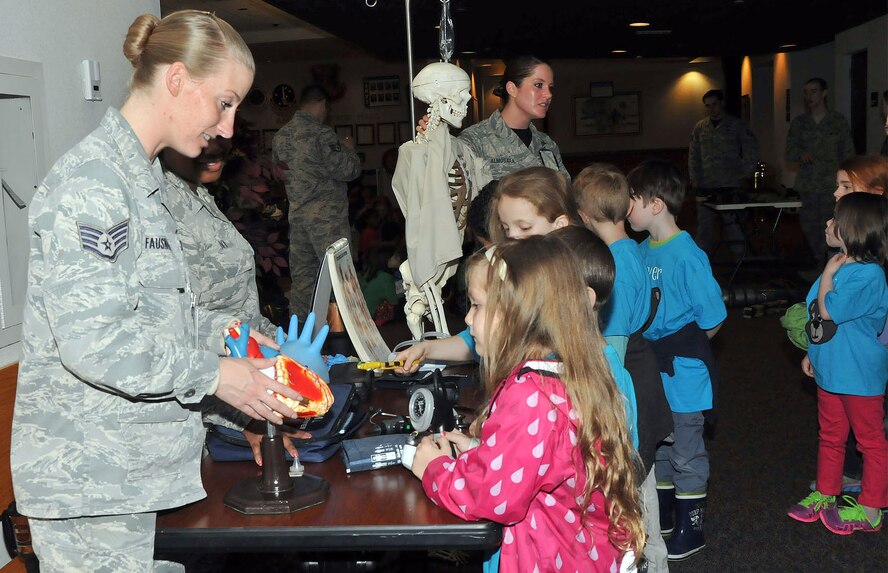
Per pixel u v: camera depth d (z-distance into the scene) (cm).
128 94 152
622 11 943
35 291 144
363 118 1319
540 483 145
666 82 1712
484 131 337
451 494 145
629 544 153
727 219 934
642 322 241
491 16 921
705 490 304
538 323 150
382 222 817
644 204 302
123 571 148
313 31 1030
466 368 242
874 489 318
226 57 147
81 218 137
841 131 809
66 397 146
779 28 1154
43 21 259
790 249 1075
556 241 156
